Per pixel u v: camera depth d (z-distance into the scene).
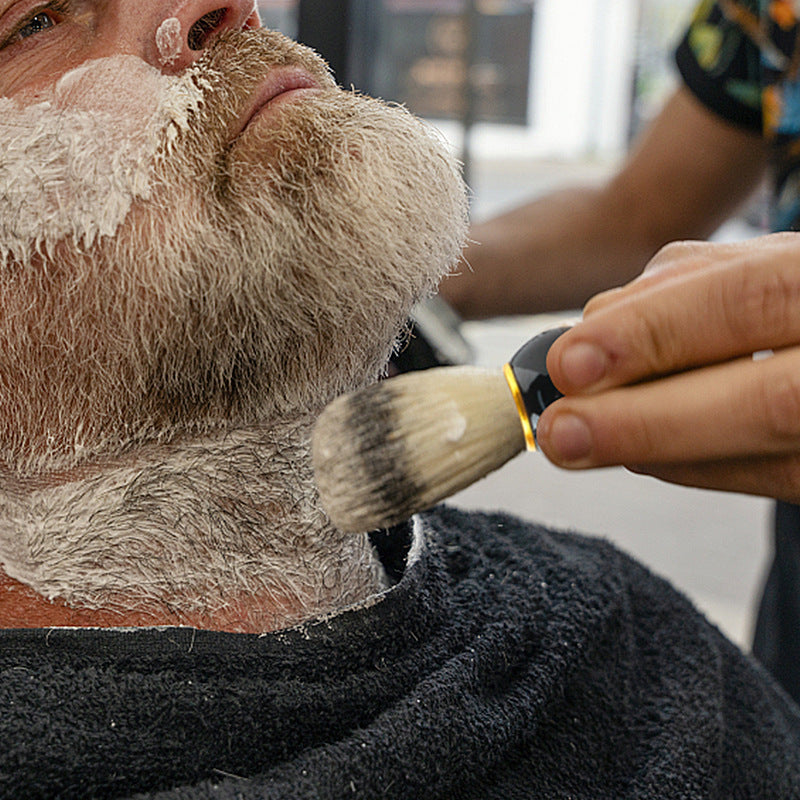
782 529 1.10
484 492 1.65
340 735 0.56
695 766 0.67
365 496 0.45
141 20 0.58
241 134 0.55
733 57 1.10
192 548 0.60
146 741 0.51
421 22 1.56
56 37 0.58
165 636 0.54
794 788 0.77
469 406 0.45
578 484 1.74
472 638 0.64
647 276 0.46
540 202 1.24
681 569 1.58
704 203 1.21
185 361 0.56
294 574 0.62
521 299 1.21
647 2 2.04
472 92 1.60
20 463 0.59
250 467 0.60
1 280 0.56
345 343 0.58
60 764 0.49
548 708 0.65
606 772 0.66
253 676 0.54
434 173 0.58
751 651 1.18
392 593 0.60
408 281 0.57
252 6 0.60
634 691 0.72
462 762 0.57
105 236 0.54
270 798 0.50
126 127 0.55
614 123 2.13
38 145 0.55
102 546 0.60
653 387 0.42
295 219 0.54
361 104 0.58
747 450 0.41
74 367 0.56
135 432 0.58
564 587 0.72
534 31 1.97
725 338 0.41
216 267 0.54
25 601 0.60
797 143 1.03
